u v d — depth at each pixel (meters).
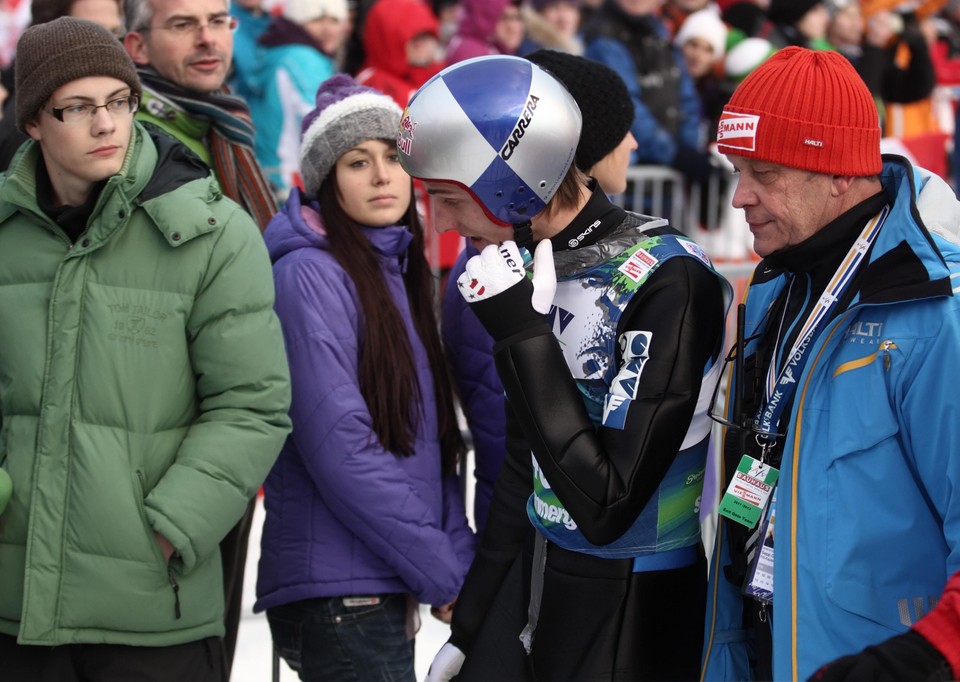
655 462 3.56
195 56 5.71
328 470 4.81
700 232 10.15
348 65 10.80
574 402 3.59
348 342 4.91
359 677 4.95
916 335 3.29
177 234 4.21
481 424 5.26
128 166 4.20
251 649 6.87
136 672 4.23
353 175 5.01
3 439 4.25
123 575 4.14
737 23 11.09
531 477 4.21
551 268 3.67
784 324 3.77
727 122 3.56
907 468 3.36
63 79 4.05
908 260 3.33
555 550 3.91
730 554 3.81
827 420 3.45
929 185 3.59
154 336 4.23
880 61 11.64
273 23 9.58
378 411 4.91
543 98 3.65
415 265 5.24
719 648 3.88
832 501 3.41
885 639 3.31
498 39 10.40
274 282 5.00
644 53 9.86
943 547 3.39
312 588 4.89
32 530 4.10
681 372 3.59
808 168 3.44
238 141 5.90
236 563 5.30
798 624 3.44
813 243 3.55
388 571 4.94
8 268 4.26
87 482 4.11
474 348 5.22
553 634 3.87
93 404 4.15
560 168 3.69
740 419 3.82
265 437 4.36
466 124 3.59
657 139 9.81
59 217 4.23
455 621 4.33
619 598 3.79
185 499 4.18
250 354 4.34
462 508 5.30
